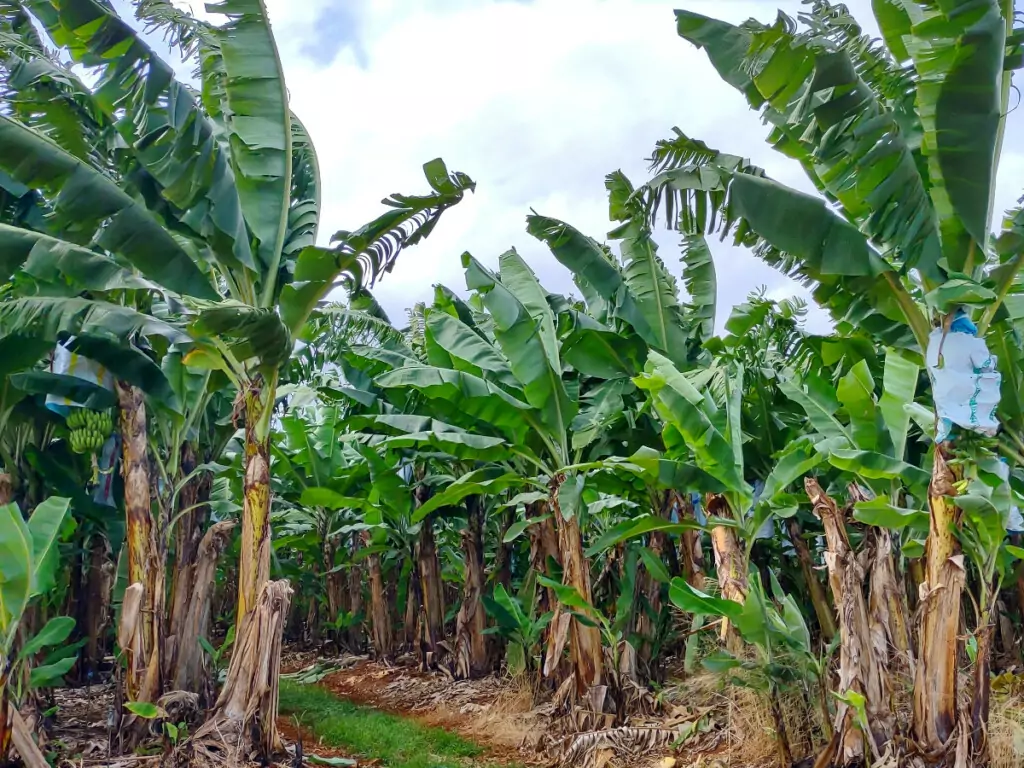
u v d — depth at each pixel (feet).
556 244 25.52
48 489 25.67
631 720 23.25
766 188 15.84
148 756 19.21
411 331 38.45
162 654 21.20
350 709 31.22
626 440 27.09
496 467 29.89
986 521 15.24
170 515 22.33
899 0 16.02
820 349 25.46
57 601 27.09
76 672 31.65
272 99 20.98
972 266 15.49
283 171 21.33
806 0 16.28
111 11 17.53
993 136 13.93
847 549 17.16
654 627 27.32
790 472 20.66
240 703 19.75
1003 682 22.95
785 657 18.75
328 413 42.32
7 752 17.17
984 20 12.86
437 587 38.27
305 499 33.42
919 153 15.85
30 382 21.86
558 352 26.03
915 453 25.94
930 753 15.31
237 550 43.11
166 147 18.78
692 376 24.07
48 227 19.13
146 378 21.68
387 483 33.83
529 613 30.81
